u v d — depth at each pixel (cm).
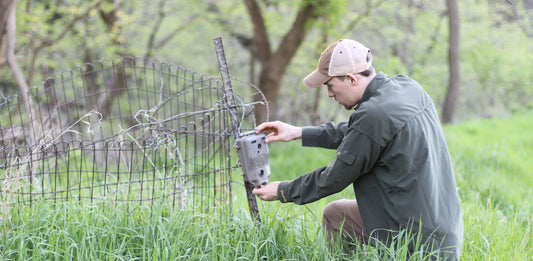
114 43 1339
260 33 1068
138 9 1493
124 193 292
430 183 203
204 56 1759
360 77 217
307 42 1374
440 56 1883
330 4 1002
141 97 870
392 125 198
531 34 1769
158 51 1582
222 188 278
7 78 1089
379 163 208
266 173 243
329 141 258
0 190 252
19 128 381
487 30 1839
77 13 1292
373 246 224
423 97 214
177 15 1552
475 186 453
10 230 238
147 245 231
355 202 251
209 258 223
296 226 280
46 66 1381
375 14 1630
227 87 259
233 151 296
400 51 1844
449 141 786
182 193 264
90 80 1133
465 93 2509
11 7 654
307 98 1381
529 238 289
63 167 475
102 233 231
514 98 2612
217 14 1491
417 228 205
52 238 222
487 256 250
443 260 204
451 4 1562
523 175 560
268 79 1075
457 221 215
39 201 263
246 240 247
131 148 252
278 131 256
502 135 930
